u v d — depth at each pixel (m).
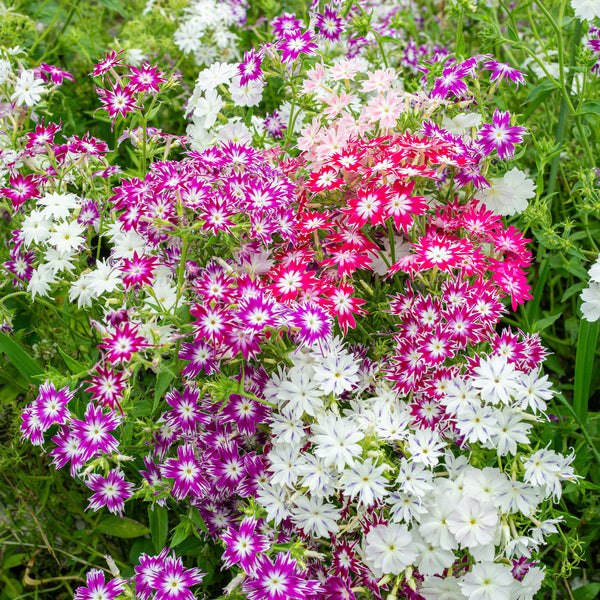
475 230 0.55
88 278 0.54
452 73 0.58
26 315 0.64
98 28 0.84
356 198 0.55
